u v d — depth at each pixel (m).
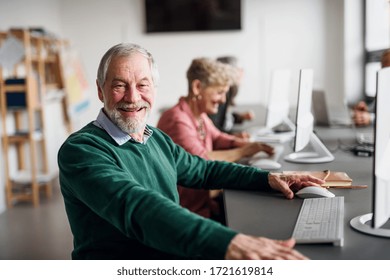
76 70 5.91
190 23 6.59
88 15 6.64
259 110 4.84
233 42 6.64
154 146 1.55
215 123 3.43
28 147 4.71
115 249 1.33
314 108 3.47
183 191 2.22
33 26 5.38
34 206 4.16
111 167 1.21
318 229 1.14
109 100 1.40
